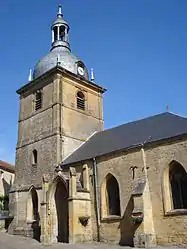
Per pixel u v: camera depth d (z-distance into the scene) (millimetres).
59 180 25734
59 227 25453
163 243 19781
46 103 31641
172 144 20922
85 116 32750
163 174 20875
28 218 28672
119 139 26391
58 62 31812
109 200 23953
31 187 29469
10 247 21625
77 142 30625
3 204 39781
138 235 19734
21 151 32469
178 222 19469
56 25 35906
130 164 22734
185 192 20062
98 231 23391
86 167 25234
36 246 22078
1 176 42656
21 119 34125
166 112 26578
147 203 20672
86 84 33875
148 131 24672
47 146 29578
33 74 34812
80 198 23766
